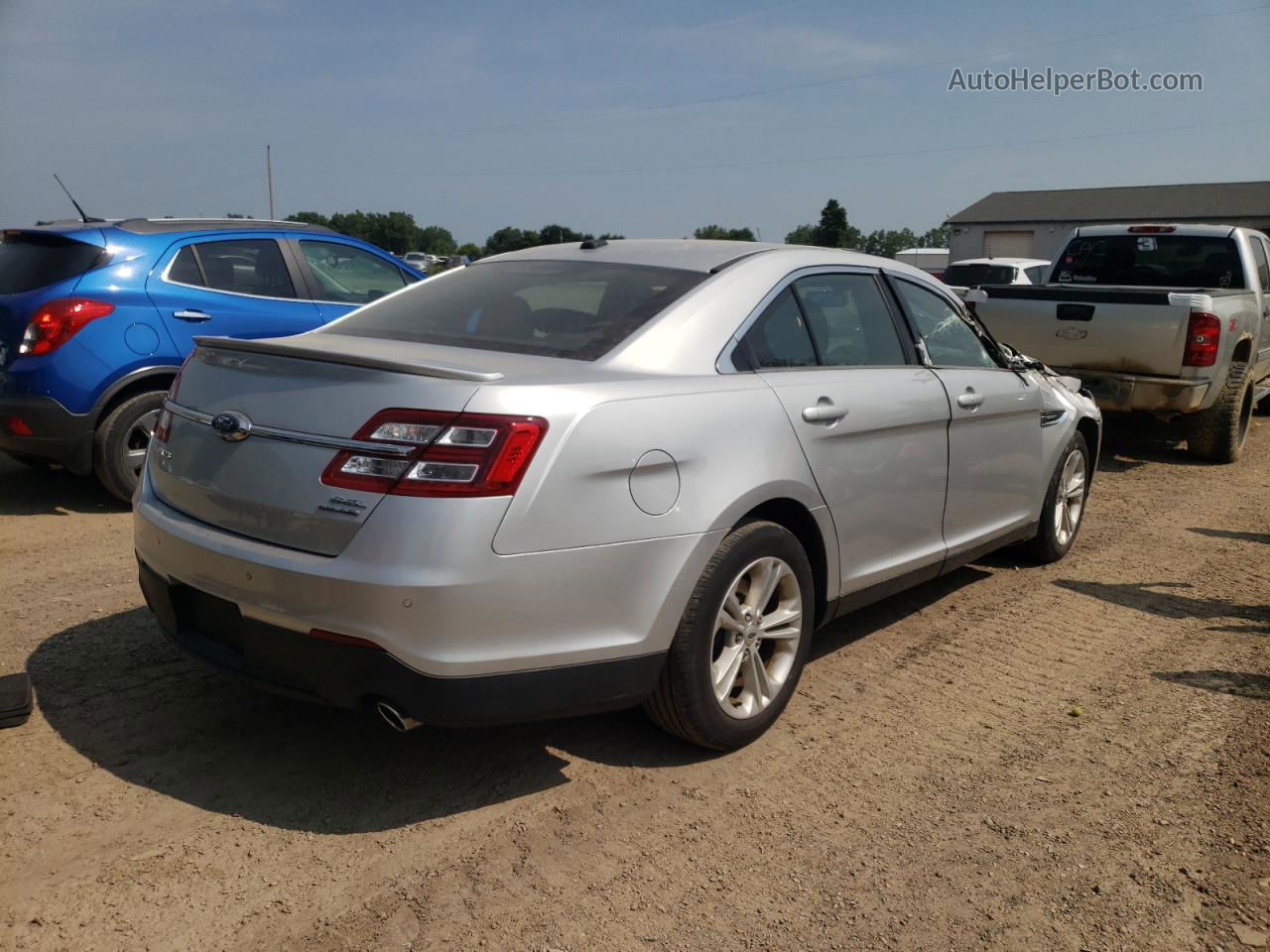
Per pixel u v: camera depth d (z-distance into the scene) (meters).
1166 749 3.55
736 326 3.48
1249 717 3.81
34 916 2.47
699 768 3.32
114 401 6.08
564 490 2.77
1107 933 2.56
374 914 2.54
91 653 4.04
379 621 2.63
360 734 3.46
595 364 3.14
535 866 2.76
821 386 3.60
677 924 2.55
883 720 3.73
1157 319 8.23
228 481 2.94
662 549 2.99
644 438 2.96
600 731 3.55
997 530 4.88
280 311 6.71
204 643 3.08
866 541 3.86
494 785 3.16
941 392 4.22
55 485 6.88
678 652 3.10
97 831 2.83
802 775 3.30
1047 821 3.07
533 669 2.80
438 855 2.79
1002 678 4.14
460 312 3.69
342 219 87.06
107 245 6.05
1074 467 5.70
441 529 2.62
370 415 2.72
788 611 3.49
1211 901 2.69
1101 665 4.30
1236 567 5.80
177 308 6.21
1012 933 2.56
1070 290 8.66
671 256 3.85
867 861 2.84
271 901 2.57
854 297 4.09
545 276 3.84
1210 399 8.59
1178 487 8.07
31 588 4.77
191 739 3.38
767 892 2.69
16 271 6.11
